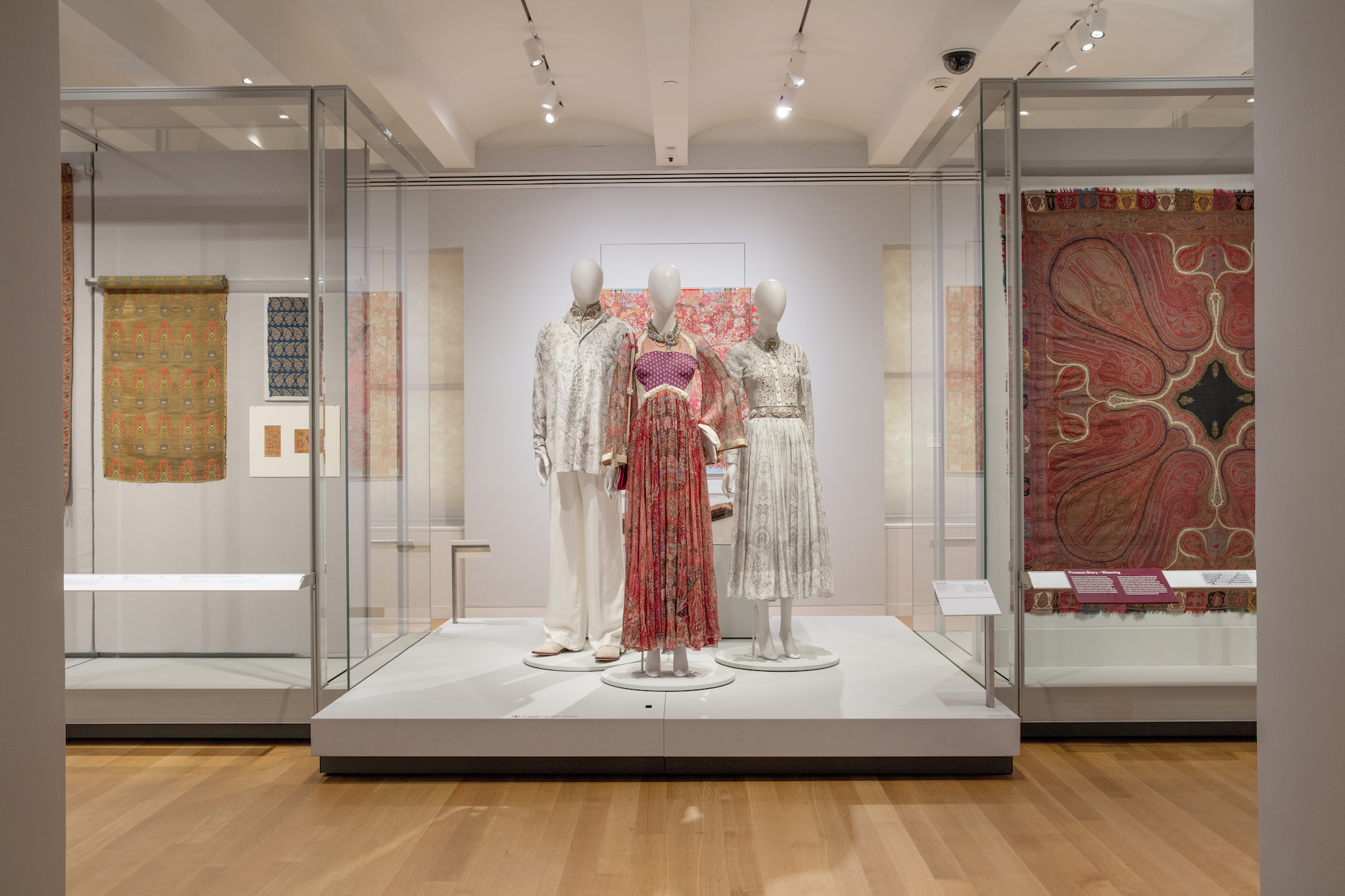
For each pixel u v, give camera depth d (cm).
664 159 615
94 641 368
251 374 360
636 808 282
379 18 444
